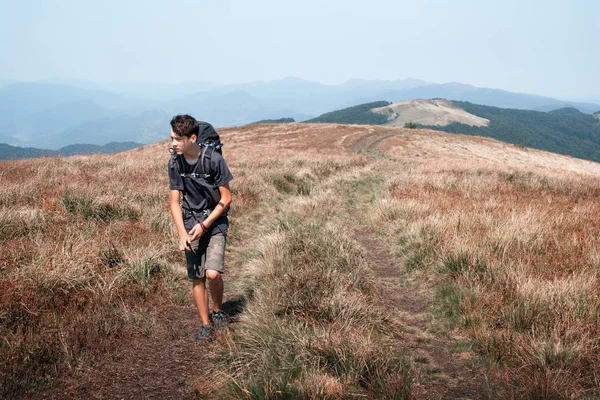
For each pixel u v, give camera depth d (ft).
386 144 185.88
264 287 15.16
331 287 14.65
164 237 20.88
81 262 15.07
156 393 9.04
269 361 9.91
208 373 9.82
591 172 217.56
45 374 9.32
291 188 42.34
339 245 19.84
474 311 13.25
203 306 11.82
